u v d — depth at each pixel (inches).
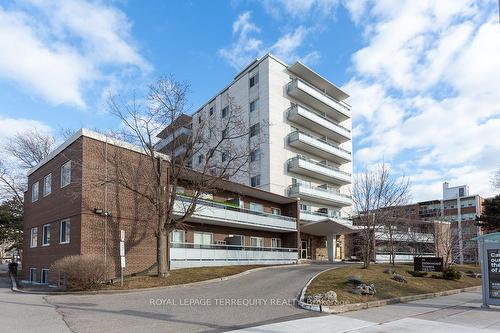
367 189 1151.6
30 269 1031.0
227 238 1284.4
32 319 423.8
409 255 1980.8
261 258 1273.4
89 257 706.2
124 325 398.0
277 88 1846.7
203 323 414.6
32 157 1576.0
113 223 839.7
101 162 838.5
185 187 1051.3
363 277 792.9
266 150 1749.5
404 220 1427.2
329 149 1982.0
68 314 455.8
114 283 732.0
